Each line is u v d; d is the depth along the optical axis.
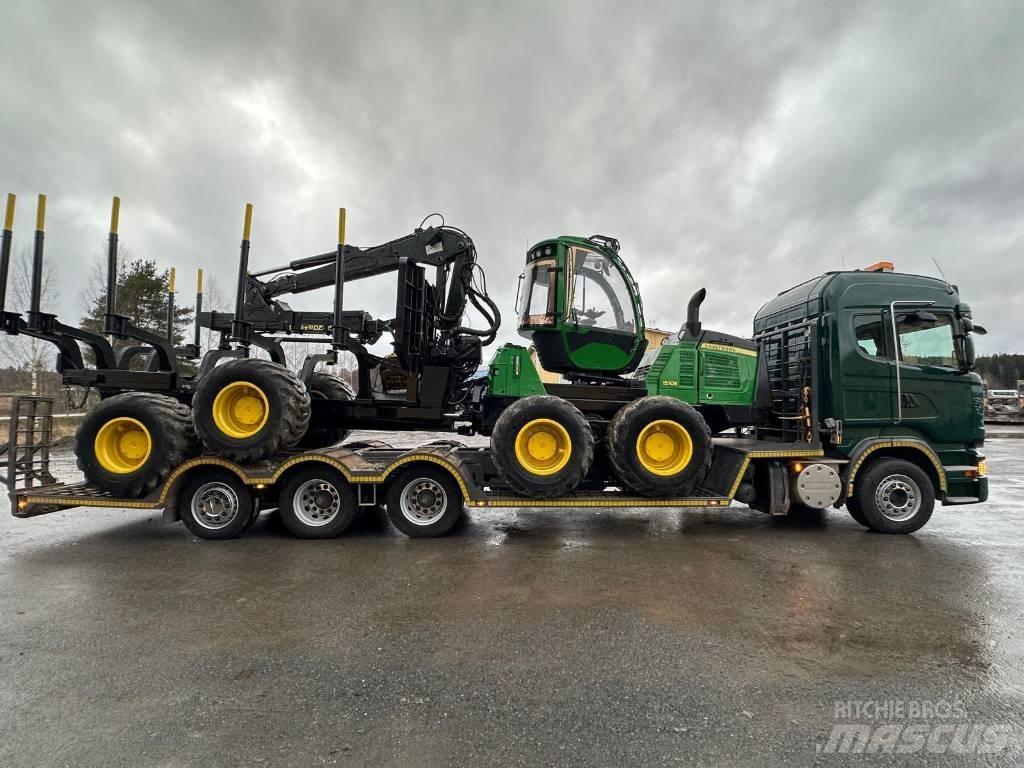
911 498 5.31
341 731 2.04
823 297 5.65
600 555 4.45
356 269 6.16
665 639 2.85
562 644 2.78
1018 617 3.19
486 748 1.95
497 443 4.93
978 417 5.51
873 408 5.48
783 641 2.84
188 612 3.19
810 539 5.06
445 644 2.77
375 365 6.14
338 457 4.96
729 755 1.92
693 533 5.29
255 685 2.37
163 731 2.03
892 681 2.45
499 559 4.31
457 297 6.19
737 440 6.23
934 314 5.63
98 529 5.32
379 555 4.41
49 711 2.16
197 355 7.26
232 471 4.87
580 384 5.98
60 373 5.62
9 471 4.87
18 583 3.70
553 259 5.77
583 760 1.89
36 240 5.09
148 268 20.81
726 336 6.09
